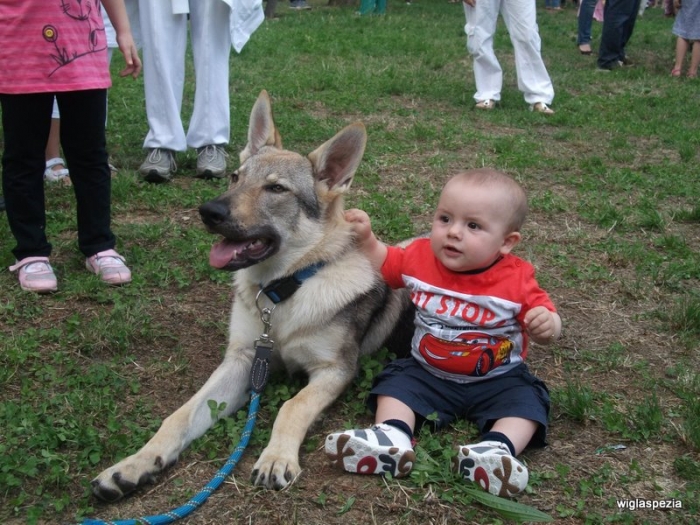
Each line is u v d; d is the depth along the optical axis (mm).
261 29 6414
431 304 1508
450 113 3934
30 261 1979
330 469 1414
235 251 1567
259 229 1578
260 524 1297
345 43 5812
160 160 2682
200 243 2234
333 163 1669
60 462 1400
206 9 2645
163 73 2629
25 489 1356
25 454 1400
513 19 3947
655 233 2457
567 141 3510
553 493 1378
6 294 1944
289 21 7035
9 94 1863
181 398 1613
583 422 1550
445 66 5227
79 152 1998
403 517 1312
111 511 1317
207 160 2754
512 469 1330
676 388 1656
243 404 1606
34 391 1592
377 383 1584
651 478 1415
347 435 1367
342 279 1624
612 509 1350
